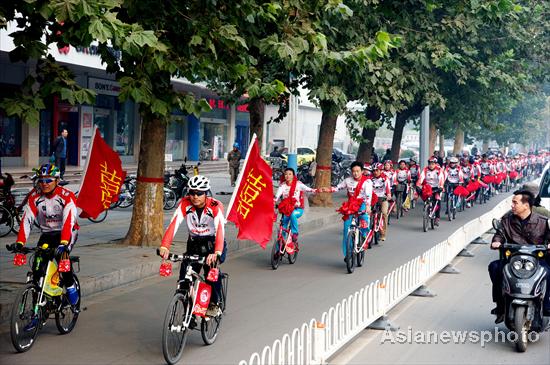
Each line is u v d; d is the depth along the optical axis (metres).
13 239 14.81
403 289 10.17
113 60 11.23
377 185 16.64
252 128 19.77
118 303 10.09
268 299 10.49
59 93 9.20
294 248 13.55
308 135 60.88
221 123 48.44
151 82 10.63
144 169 14.05
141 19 10.70
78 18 8.38
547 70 28.78
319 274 12.69
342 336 7.69
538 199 10.67
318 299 10.52
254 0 11.33
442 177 20.06
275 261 13.15
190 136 44.97
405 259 14.51
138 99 10.21
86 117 33.22
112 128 35.81
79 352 7.69
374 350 8.05
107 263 11.92
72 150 32.84
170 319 7.18
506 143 54.41
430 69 21.66
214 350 7.89
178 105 10.93
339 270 13.14
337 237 17.95
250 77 11.95
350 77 18.31
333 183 34.97
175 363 7.33
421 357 7.79
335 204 24.25
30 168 28.27
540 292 8.09
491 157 33.94
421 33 20.61
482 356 7.86
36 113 8.84
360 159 26.64
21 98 8.84
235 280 11.99
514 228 8.46
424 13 20.23
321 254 15.09
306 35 12.51
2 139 27.91
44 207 7.98
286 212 13.21
